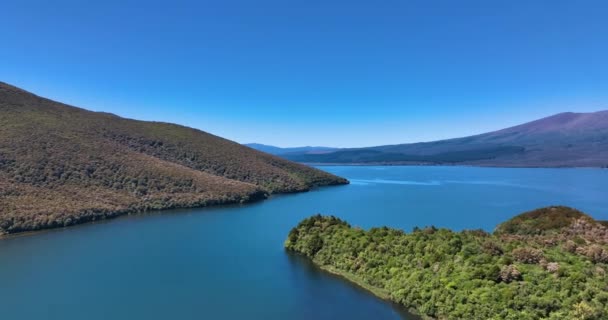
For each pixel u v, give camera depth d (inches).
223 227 5369.1
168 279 3235.7
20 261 3757.4
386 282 2694.4
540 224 3442.4
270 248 4195.4
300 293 2815.0
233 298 2810.0
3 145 6348.4
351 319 2378.2
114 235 4852.4
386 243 3073.3
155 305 2714.1
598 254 2426.2
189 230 5167.3
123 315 2568.9
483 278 2241.6
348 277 3029.0
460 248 2706.7
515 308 1945.1
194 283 3127.5
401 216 5969.5
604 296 1908.2
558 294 1977.1
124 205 6259.8
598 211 6378.0
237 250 4126.5
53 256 3932.1
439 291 2266.2
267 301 2743.6
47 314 2583.7
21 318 2532.0
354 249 3225.9
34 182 5831.7
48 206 5324.8
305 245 3762.3
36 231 4909.0
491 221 5531.5
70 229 5113.2
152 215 6235.2
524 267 2279.8
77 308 2674.7
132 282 3171.8
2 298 2854.3
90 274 3361.2
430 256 2662.4
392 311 2420.0
